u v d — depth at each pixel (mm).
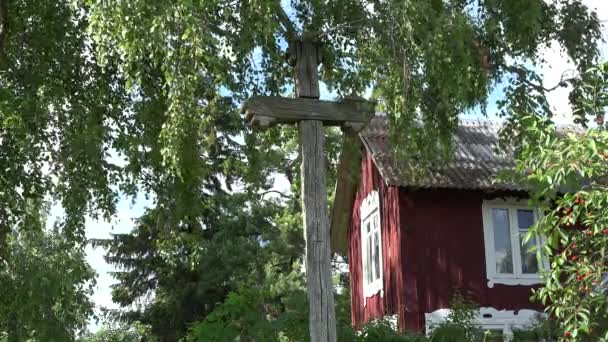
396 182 15727
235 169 15977
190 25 9477
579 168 6680
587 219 6992
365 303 19250
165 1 9531
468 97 11680
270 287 25609
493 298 16297
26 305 16281
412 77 10672
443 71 10414
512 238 16750
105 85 15445
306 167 10359
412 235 16531
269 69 13617
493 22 11695
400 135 11805
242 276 28031
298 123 10680
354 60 12062
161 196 15008
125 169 15016
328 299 9984
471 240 16641
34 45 14984
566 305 6988
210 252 28469
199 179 13453
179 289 30359
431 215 16688
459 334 12617
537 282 16469
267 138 14203
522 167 7168
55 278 16547
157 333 30734
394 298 16719
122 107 15688
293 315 10758
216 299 29656
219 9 10992
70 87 15508
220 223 29078
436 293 16250
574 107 12469
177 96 10141
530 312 16266
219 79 10516
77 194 15219
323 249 10117
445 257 16484
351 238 21031
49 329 16516
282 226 29438
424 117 12336
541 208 7535
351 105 10672
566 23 13008
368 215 18953
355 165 14352
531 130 7164
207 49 10188
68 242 16109
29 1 14945
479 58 11523
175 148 10453
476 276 16406
